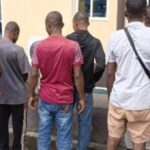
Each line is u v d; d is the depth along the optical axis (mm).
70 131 4137
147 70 3447
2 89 4574
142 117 3537
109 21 11070
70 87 4027
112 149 3732
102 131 5148
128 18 3549
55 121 4137
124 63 3486
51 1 11289
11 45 4477
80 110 4137
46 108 4082
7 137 4871
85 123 4469
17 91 4590
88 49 4262
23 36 11555
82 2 11273
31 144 5273
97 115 5172
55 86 3996
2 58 4469
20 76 4582
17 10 11648
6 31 4531
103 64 4262
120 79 3529
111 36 3566
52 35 3955
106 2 11047
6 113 4746
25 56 4547
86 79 4312
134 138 3631
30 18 11492
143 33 3447
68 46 3896
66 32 11156
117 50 3500
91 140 5215
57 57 3906
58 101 4012
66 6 11180
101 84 6344
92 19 11242
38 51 3959
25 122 4895
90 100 4426
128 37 3463
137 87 3469
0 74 4461
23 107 4715
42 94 4074
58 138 4129
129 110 3510
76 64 3930
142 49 3428
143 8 3506
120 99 3529
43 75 4027
